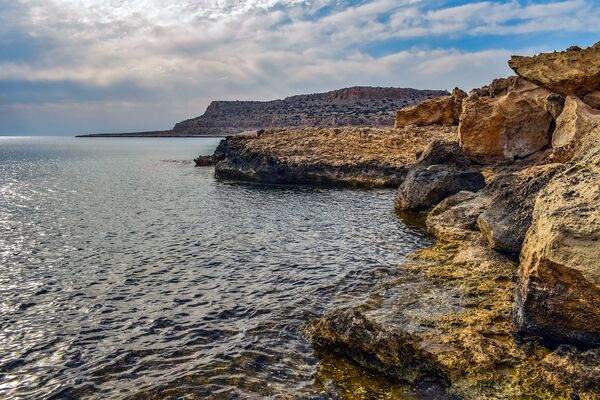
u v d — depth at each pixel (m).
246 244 23.41
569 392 8.90
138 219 30.92
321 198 39.19
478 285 15.14
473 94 41.16
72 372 11.29
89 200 40.53
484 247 18.61
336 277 17.75
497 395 9.30
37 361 11.87
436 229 23.14
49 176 65.69
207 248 22.77
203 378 10.75
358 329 11.18
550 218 10.93
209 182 54.16
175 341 12.77
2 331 13.60
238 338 12.77
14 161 104.94
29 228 28.27
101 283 17.78
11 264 20.47
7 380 10.98
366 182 45.53
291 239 24.28
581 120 28.11
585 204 10.80
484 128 36.59
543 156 33.69
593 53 32.81
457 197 26.20
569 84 32.28
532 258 11.03
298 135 64.25
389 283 16.38
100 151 159.38
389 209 32.75
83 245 23.81
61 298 16.25
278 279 17.77
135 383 10.70
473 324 12.20
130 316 14.59
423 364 10.36
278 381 10.48
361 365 10.95
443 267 17.45
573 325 9.97
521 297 11.45
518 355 10.39
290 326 13.40
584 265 9.58
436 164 33.78
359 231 25.72
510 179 23.58
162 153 137.50
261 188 47.38
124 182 56.06
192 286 17.25
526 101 35.56
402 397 9.64
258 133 71.62
